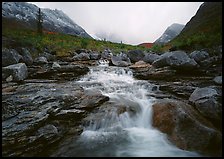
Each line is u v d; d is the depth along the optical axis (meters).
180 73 14.12
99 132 8.70
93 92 10.80
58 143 7.86
